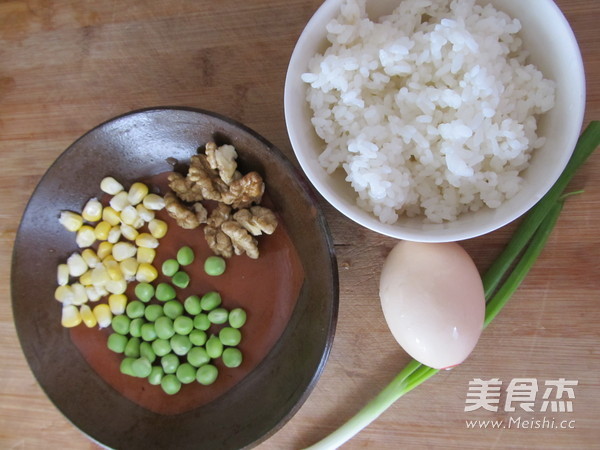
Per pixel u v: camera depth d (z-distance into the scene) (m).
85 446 0.24
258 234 0.23
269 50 0.23
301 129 0.18
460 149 0.17
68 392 0.23
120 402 0.24
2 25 0.25
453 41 0.17
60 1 0.25
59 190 0.24
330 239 0.20
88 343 0.25
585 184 0.22
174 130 0.23
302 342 0.22
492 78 0.17
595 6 0.21
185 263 0.24
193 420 0.23
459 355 0.19
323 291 0.21
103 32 0.24
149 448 0.23
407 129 0.18
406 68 0.18
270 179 0.22
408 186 0.18
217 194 0.23
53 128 0.25
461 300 0.19
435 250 0.20
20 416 0.25
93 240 0.25
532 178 0.18
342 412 0.23
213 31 0.23
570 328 0.22
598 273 0.22
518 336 0.22
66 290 0.24
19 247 0.23
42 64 0.25
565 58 0.17
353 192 0.20
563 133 0.17
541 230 0.21
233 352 0.23
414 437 0.23
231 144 0.22
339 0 0.18
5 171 0.25
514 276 0.21
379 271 0.23
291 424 0.23
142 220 0.24
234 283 0.24
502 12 0.18
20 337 0.23
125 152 0.23
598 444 0.22
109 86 0.24
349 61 0.18
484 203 0.19
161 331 0.23
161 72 0.24
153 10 0.24
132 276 0.24
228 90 0.23
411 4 0.19
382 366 0.23
